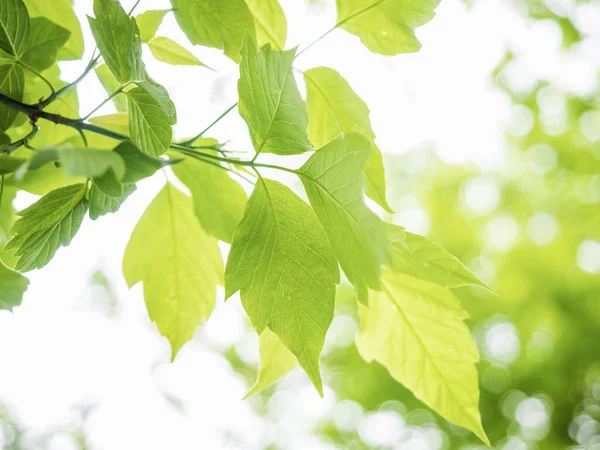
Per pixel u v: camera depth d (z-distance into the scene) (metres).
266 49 0.61
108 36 0.61
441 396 0.73
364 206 0.59
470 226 3.51
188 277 0.74
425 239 0.65
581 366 3.33
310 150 0.62
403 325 0.73
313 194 0.62
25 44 0.64
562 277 3.36
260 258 0.62
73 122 0.62
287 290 0.63
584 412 3.41
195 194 0.72
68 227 0.62
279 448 4.41
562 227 3.47
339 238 0.61
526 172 3.59
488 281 3.39
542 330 3.39
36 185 0.67
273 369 0.71
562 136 3.42
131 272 0.73
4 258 0.67
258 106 0.61
